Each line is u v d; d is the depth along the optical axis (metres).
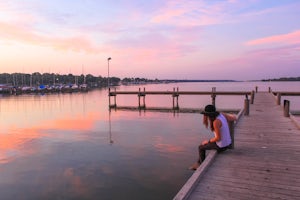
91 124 22.56
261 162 7.04
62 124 22.77
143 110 34.12
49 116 28.67
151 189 8.45
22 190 8.62
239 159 7.31
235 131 11.11
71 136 17.28
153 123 22.59
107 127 20.80
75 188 8.66
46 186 8.89
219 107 35.88
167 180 9.16
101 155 12.48
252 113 16.55
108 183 9.01
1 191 8.57
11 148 14.13
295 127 11.88
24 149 13.89
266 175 6.13
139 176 9.59
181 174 9.72
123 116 27.92
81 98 62.03
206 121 7.92
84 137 16.88
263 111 17.50
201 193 5.28
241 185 5.61
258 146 8.64
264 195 5.14
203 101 49.75
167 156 12.06
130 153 12.71
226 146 7.71
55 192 8.41
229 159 7.31
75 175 9.87
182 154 12.36
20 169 10.64
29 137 17.12
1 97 67.06
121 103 46.84
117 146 14.22
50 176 9.80
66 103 47.09
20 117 28.12
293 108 34.00
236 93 36.09
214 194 5.22
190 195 5.20
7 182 9.30
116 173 9.96
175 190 8.35
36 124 22.97
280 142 9.16
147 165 10.81
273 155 7.64
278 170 6.44
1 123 23.80
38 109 36.84
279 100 21.19
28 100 55.53
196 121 23.44
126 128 20.16
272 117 14.91
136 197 7.91
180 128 19.73
